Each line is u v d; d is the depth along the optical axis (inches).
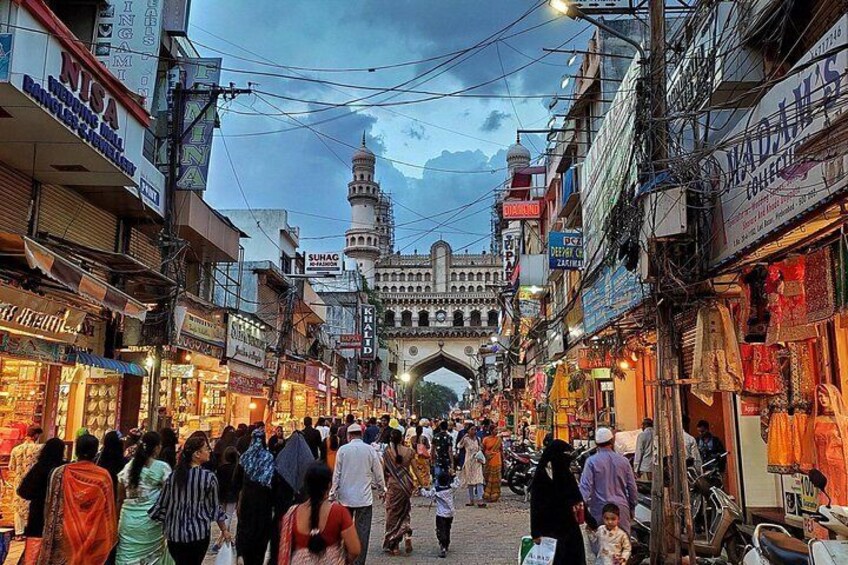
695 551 261.6
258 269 869.2
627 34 686.5
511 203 1042.7
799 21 272.4
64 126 317.1
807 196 199.5
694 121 292.2
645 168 290.7
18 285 329.4
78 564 193.0
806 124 205.5
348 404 1513.3
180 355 534.0
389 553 335.9
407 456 345.4
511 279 1325.0
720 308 276.8
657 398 280.2
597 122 709.3
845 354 258.2
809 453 257.9
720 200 272.7
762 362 279.4
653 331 382.9
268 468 269.3
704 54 325.1
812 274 225.5
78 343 446.3
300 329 1083.9
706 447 387.2
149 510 212.8
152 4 454.6
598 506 249.0
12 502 356.2
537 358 1048.2
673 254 286.7
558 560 209.8
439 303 3152.1
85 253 374.0
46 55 299.0
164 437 259.8
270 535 268.5
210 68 516.7
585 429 704.4
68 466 202.1
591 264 488.7
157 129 521.0
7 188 370.0
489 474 568.7
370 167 3457.2
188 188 495.2
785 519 327.0
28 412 390.9
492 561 315.9
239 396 797.9
